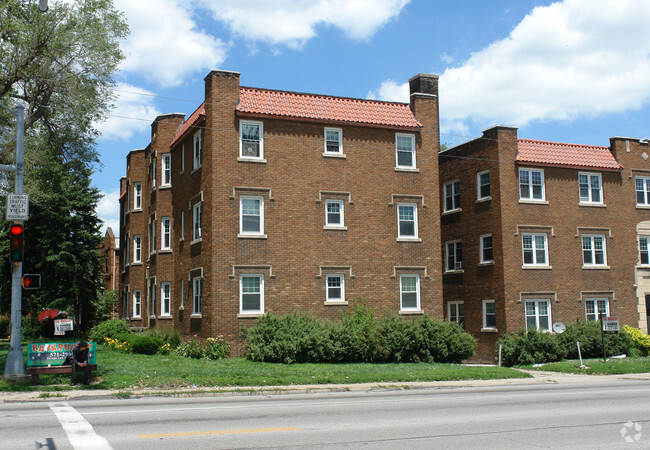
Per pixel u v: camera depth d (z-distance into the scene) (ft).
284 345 76.64
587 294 105.09
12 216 58.85
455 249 111.45
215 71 86.12
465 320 107.34
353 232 90.58
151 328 104.22
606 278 107.24
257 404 46.60
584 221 106.83
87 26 94.48
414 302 93.20
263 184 86.63
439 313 93.81
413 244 93.71
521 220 101.65
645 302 110.01
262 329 79.82
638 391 56.59
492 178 102.63
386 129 94.38
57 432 33.53
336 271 88.94
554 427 35.63
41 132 101.35
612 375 76.02
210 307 82.74
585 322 101.35
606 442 31.27
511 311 98.78
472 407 44.45
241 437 32.01
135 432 33.47
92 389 55.06
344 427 35.27
